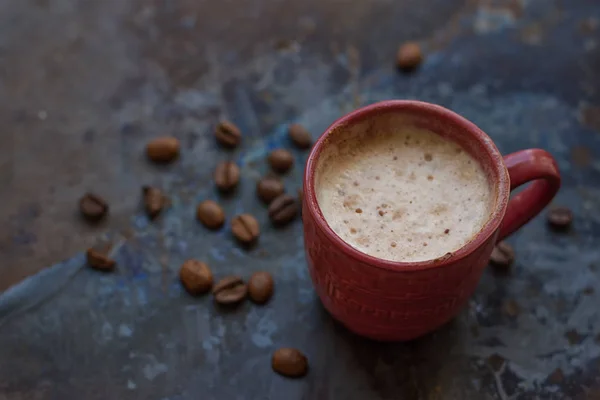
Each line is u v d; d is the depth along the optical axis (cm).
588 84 40
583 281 36
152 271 36
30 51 41
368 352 34
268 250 36
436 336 34
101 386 33
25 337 34
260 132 39
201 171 38
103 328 34
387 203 32
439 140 33
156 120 39
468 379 34
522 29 42
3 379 33
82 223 37
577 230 37
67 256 36
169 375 34
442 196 32
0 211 37
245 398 33
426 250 31
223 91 40
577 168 38
